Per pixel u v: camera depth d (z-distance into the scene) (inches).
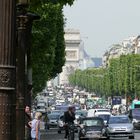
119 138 3740.2
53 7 2800.2
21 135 1134.4
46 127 5004.9
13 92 779.4
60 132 4269.2
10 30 774.5
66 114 2536.9
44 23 3681.1
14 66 780.6
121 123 3575.3
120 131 3511.3
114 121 3599.9
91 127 3265.3
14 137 780.0
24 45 1157.7
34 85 4926.2
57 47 6717.5
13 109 779.4
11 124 774.5
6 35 772.0
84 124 3294.8
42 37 3627.0
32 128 1786.4
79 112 5300.2
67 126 2539.4
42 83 5452.8
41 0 1670.8
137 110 5196.9
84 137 3243.1
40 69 4719.5
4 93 771.4
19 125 1136.8
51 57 5226.4
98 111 4854.8
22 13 1157.7
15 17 783.7
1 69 770.8
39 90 5546.3
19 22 1156.5
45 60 4800.7
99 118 3339.1
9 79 773.3
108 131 3526.1
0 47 770.8
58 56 6820.9
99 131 3245.6
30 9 1657.2
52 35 4158.5
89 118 3336.6
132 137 3558.1
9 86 773.3
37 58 3833.7
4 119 768.9
